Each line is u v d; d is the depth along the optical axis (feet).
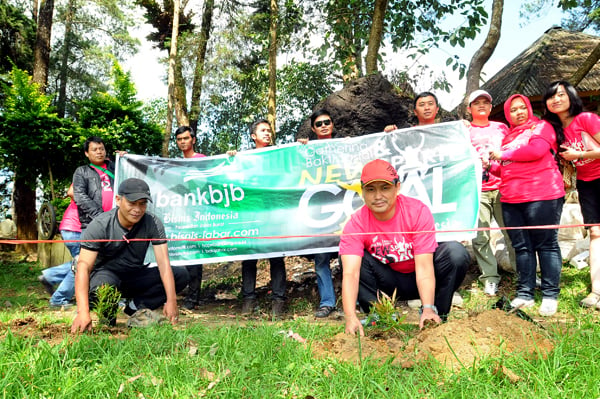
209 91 50.80
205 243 19.15
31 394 7.50
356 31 36.27
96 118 42.39
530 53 43.32
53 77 68.18
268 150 19.61
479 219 19.03
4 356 8.93
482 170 18.70
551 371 8.11
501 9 27.71
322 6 40.04
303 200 19.03
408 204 11.97
